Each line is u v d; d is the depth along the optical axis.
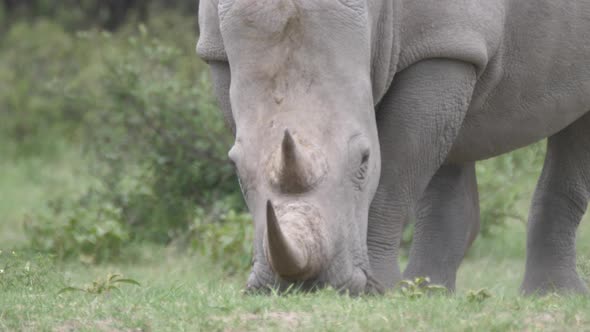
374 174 15.08
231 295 14.91
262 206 14.16
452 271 20.64
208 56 16.34
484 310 14.26
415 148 16.75
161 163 28.67
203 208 28.53
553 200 20.88
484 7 16.89
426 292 16.02
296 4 14.55
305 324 13.33
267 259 13.59
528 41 18.02
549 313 14.23
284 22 14.52
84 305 14.63
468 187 20.98
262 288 14.48
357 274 14.62
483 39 16.81
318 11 14.60
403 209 16.94
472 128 18.59
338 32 14.67
